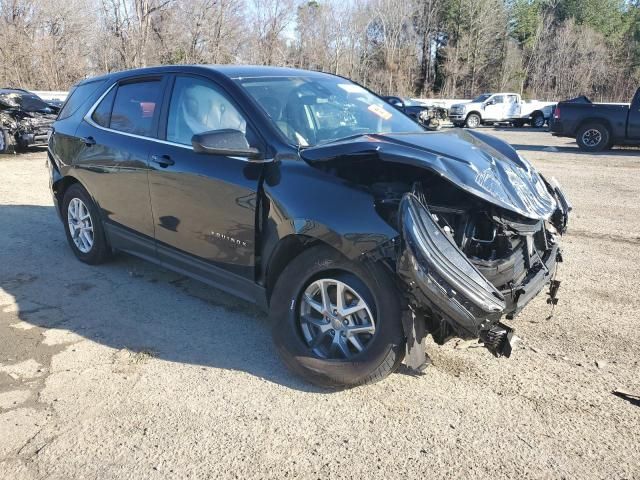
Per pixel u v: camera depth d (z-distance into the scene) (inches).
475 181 114.8
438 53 2450.8
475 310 106.2
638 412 120.3
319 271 124.8
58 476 101.4
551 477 101.3
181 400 124.5
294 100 153.6
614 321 164.7
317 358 128.0
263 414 119.5
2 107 546.3
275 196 130.2
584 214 298.5
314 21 1939.0
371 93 183.0
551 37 2539.4
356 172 124.4
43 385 130.0
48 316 166.7
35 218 284.7
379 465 104.3
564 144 723.4
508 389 128.8
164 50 1253.1
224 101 150.6
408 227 105.9
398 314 115.0
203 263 156.3
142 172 168.4
